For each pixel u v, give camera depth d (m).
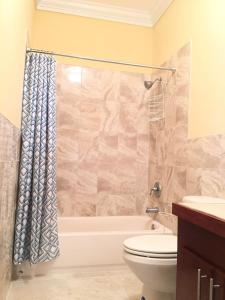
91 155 2.85
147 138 3.01
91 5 2.85
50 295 1.90
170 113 2.52
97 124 2.87
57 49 2.81
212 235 0.95
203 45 2.01
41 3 2.77
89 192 2.83
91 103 2.86
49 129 2.21
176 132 2.38
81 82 2.84
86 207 2.82
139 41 3.03
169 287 1.60
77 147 2.81
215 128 1.83
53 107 2.25
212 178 1.85
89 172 2.84
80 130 2.82
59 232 2.54
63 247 2.24
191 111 2.14
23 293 1.91
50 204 2.17
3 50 1.24
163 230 2.44
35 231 2.10
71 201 2.78
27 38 2.24
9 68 1.43
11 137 1.60
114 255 2.34
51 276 2.20
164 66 2.69
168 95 2.57
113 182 2.90
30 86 2.19
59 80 2.79
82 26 2.90
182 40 2.34
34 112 2.20
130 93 2.97
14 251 2.06
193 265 1.06
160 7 2.76
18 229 2.06
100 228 2.79
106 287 2.04
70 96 2.81
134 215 2.93
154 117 2.86
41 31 2.79
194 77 2.12
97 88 2.88
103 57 2.94
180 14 2.39
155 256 1.55
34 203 2.11
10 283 2.01
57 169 2.76
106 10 2.90
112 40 2.97
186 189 2.18
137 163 2.97
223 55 1.77
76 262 2.26
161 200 2.65
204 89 1.98
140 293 1.96
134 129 2.97
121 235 2.35
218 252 0.92
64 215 2.76
